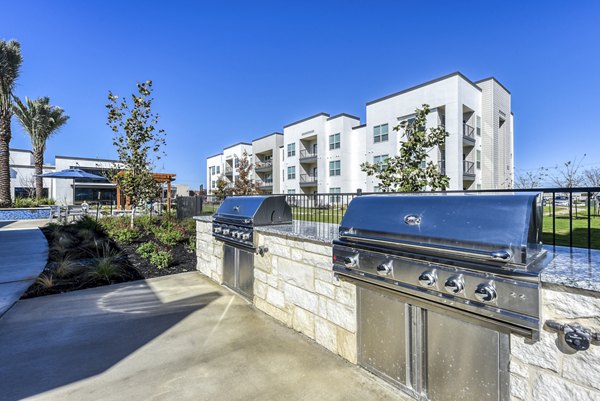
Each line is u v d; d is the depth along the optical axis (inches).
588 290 43.9
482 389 57.5
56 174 501.7
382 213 75.5
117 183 361.1
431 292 62.1
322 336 96.0
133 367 84.7
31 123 663.8
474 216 58.5
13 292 147.6
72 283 162.7
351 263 79.4
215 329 109.2
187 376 80.4
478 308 54.6
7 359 88.6
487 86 692.7
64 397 71.6
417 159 164.9
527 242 49.4
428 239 61.8
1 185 532.1
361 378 78.9
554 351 47.9
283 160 1150.3
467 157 696.4
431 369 66.3
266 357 90.0
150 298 141.7
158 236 286.0
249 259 135.9
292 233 106.9
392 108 725.9
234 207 146.3
